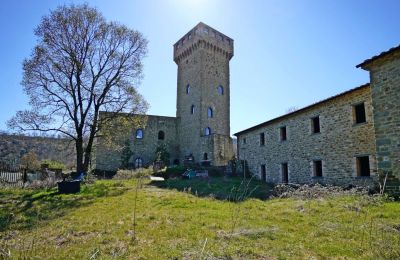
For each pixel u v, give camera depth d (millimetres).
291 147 19188
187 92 39312
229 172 25641
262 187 17547
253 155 23859
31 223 7703
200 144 34844
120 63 24516
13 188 16641
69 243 5602
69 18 21875
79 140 22219
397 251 4352
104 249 5062
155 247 5066
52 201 11695
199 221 7090
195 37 37969
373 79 10641
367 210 7602
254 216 7648
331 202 9023
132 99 24547
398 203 8266
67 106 22281
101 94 23688
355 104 14625
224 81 39469
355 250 4652
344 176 14867
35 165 29219
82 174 20125
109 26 23703
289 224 6695
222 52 39969
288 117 19688
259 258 4434
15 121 20703
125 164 35281
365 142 13828
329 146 16031
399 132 9539
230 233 5898
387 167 9828
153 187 16906
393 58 9938
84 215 8555
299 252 4680
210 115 36906
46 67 21547
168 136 39125
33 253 4840
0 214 9156
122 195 12938
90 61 23188
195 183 18281
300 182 18047
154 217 7680
